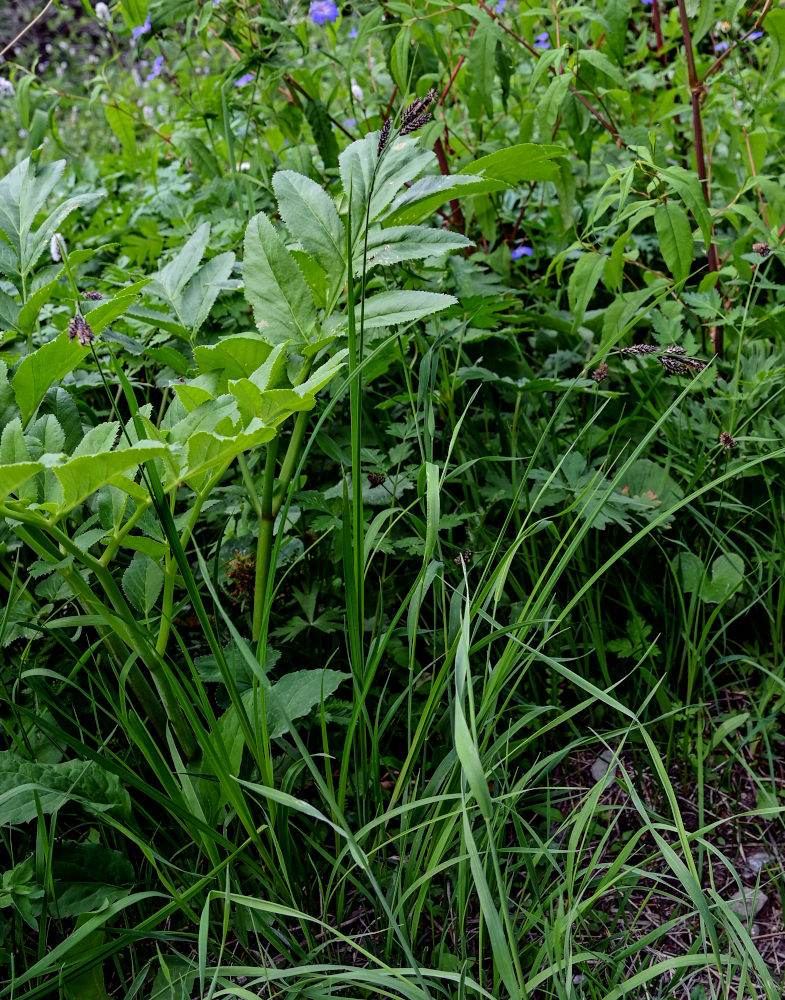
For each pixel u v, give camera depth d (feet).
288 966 4.46
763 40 9.98
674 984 4.23
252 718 4.54
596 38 8.23
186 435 4.04
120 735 5.30
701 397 7.00
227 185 8.70
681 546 6.08
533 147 4.60
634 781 5.52
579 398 7.07
